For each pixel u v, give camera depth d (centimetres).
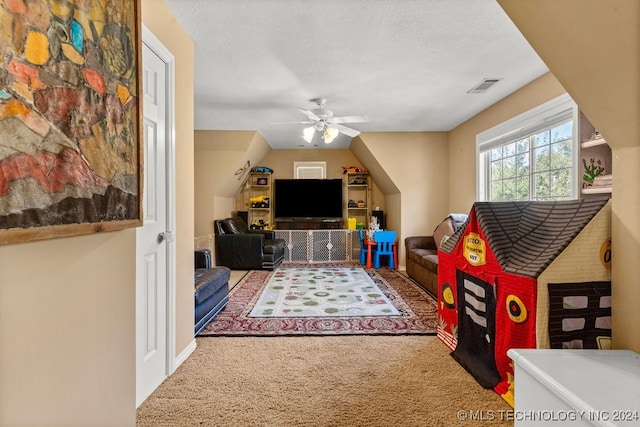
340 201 667
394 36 230
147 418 153
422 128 510
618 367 120
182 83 215
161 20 186
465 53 256
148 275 173
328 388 179
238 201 687
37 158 74
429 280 383
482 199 420
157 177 183
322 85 324
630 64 120
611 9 116
